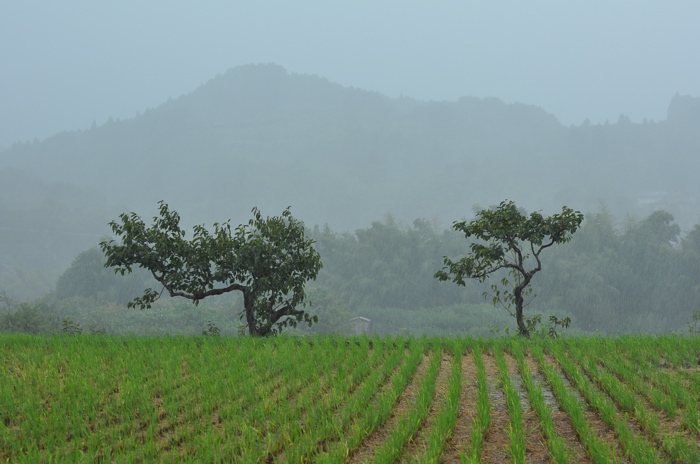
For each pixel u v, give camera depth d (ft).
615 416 26.02
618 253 262.47
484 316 233.14
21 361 38.40
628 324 236.63
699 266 250.78
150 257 52.65
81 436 24.76
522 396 31.32
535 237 56.03
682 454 21.03
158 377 34.12
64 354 40.40
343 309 197.26
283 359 38.24
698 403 27.12
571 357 42.45
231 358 38.96
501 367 37.22
